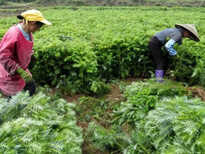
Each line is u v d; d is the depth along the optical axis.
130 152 3.07
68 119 3.42
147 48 5.96
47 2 37.28
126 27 7.59
